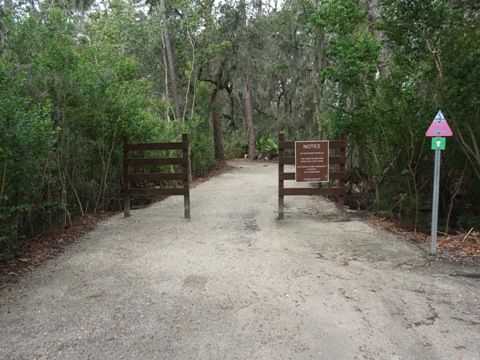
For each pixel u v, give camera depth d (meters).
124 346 2.83
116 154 8.10
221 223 6.93
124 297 3.69
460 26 5.57
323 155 7.07
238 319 3.24
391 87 6.84
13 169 4.37
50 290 3.86
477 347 2.80
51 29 7.81
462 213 7.10
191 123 14.50
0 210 4.44
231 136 32.16
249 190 11.63
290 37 20.09
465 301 3.57
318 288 3.88
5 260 4.61
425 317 3.26
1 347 2.81
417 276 4.21
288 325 3.13
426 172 7.07
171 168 12.06
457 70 5.48
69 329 3.08
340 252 5.10
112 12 12.38
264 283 4.02
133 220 7.19
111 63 9.85
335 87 10.86
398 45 6.29
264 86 26.22
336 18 7.80
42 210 5.89
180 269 4.46
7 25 7.30
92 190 7.69
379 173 7.56
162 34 13.78
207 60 16.31
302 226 6.67
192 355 2.72
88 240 5.78
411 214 6.75
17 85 4.50
